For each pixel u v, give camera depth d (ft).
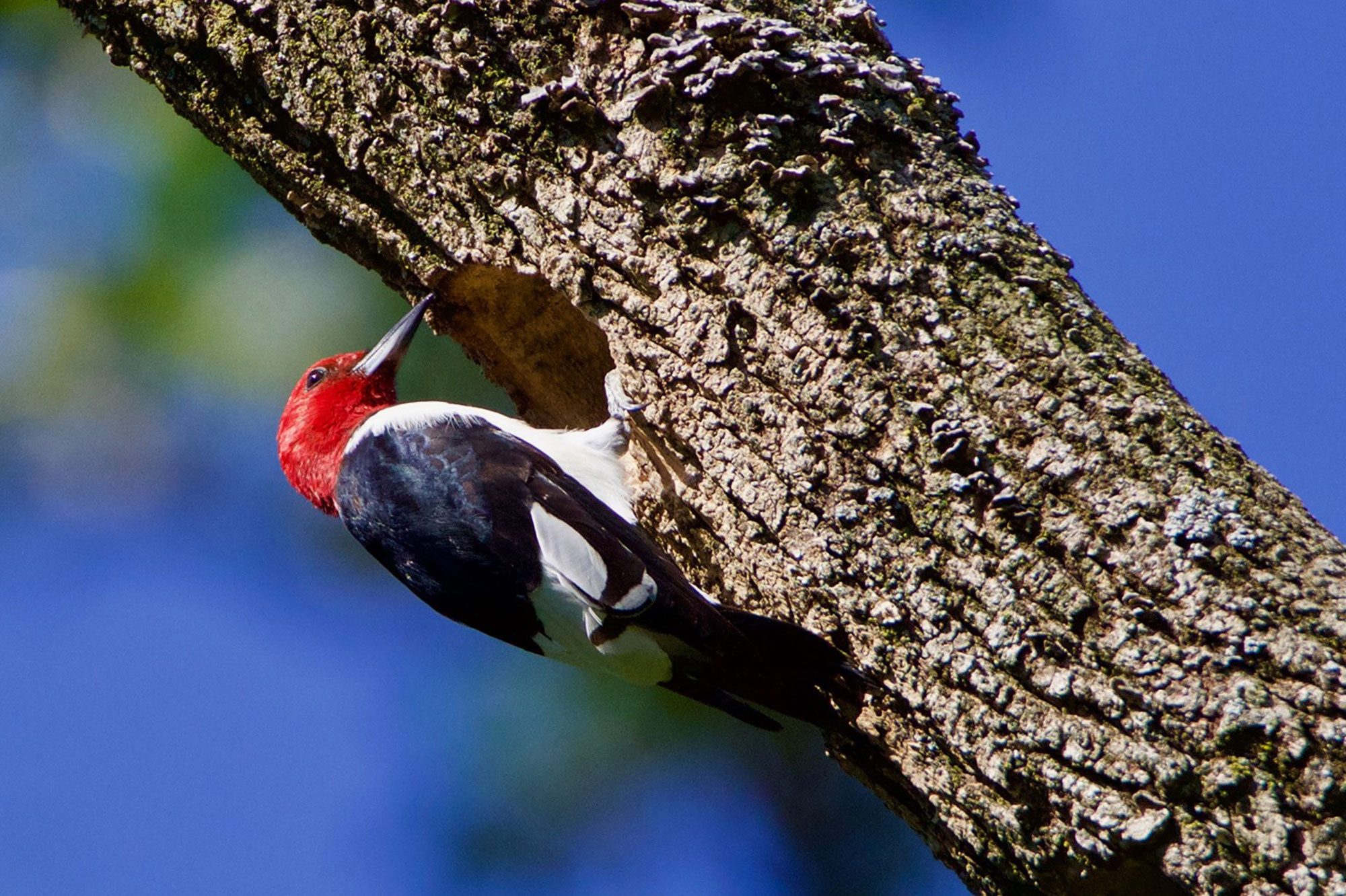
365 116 27.43
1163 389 22.66
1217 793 20.29
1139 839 20.77
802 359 24.29
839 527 23.97
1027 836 22.47
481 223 27.37
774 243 24.54
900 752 24.12
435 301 30.27
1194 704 20.54
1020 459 22.44
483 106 26.61
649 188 25.61
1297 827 19.80
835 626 24.49
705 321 25.31
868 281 23.90
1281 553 20.80
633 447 30.78
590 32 25.89
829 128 24.82
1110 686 21.17
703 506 27.04
